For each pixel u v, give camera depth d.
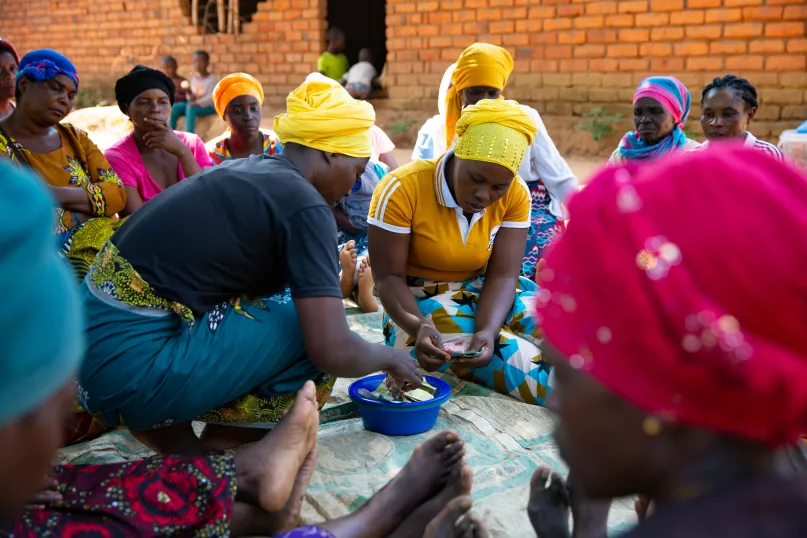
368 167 4.46
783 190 0.75
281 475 1.94
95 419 2.37
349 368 2.24
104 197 3.24
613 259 0.76
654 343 0.74
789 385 0.71
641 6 9.10
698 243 0.73
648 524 0.77
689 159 0.78
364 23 15.03
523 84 10.05
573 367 0.80
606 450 0.83
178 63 12.84
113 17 13.32
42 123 3.18
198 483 1.78
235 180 2.21
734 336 0.71
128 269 2.17
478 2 10.14
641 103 4.23
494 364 3.01
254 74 12.20
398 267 3.07
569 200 0.83
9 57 4.04
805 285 0.70
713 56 8.79
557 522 1.75
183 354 2.16
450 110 4.22
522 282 3.46
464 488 1.98
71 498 1.71
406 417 2.60
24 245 0.85
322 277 2.19
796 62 8.35
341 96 2.38
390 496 1.96
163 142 3.84
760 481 0.77
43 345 0.88
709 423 0.76
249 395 2.34
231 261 2.19
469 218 3.04
